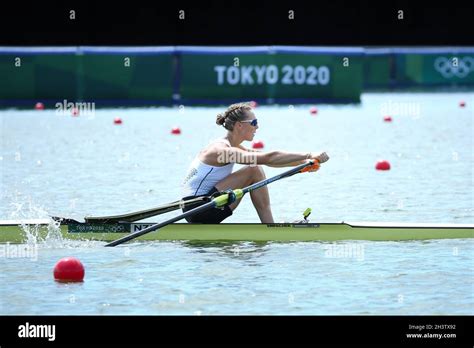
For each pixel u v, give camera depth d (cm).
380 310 2200
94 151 5300
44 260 2681
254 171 2995
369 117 7425
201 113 7700
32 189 3972
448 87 10331
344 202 3681
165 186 4059
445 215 3369
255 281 2438
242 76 8306
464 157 5069
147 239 2941
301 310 2202
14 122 6925
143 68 8206
